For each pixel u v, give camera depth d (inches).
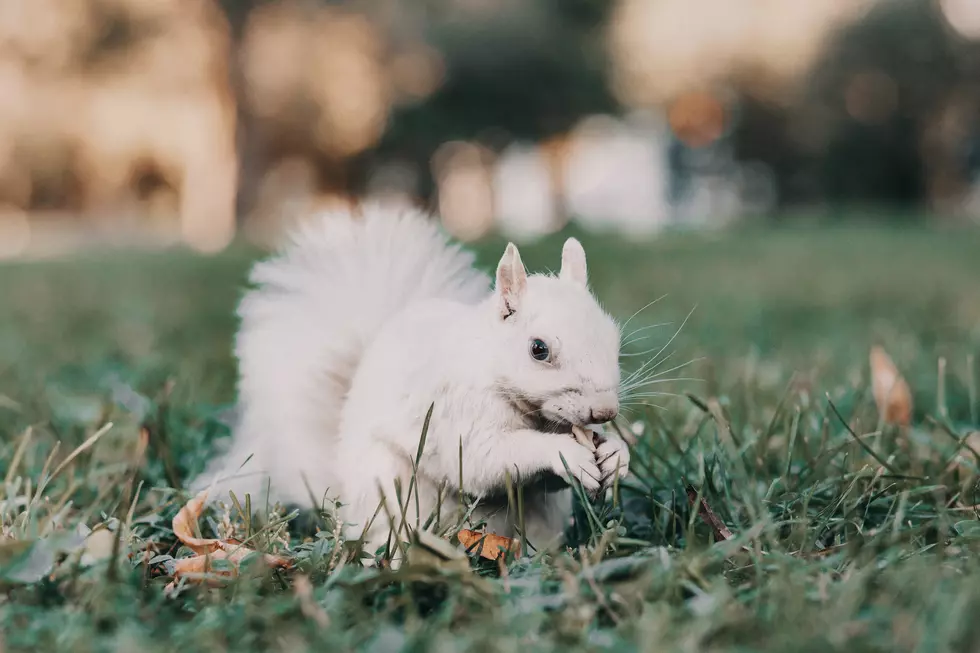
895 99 1072.2
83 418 160.6
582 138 1359.5
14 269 616.7
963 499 114.2
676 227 821.9
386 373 112.1
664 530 107.3
